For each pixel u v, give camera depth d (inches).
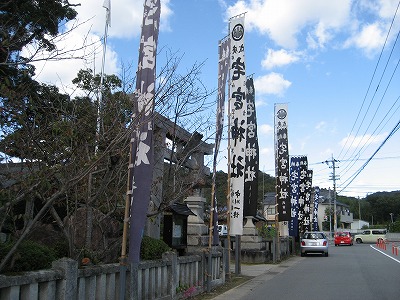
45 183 197.9
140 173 267.7
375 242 2100.1
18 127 220.4
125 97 300.5
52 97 297.7
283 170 901.2
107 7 405.4
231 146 562.3
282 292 450.0
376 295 426.9
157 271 326.3
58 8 343.0
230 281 529.3
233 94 563.5
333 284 513.0
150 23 283.9
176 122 358.9
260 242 867.4
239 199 553.9
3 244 212.5
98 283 251.6
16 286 184.9
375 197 3779.5
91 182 294.8
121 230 357.4
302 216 1236.5
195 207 616.7
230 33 572.7
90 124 280.7
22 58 213.9
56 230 335.9
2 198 191.9
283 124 922.1
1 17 263.7
